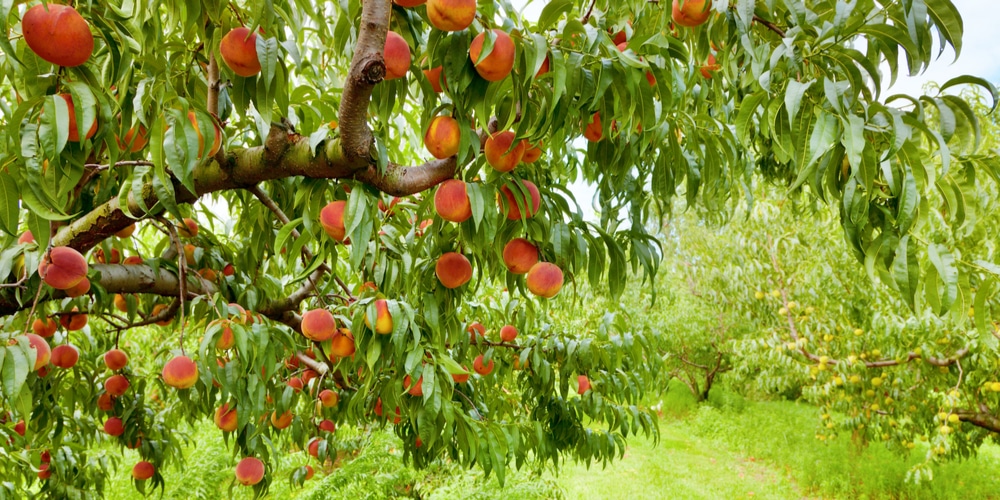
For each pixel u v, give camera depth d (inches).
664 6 43.4
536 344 92.3
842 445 327.0
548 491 145.3
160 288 73.7
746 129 39.1
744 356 282.2
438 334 58.5
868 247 41.0
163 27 57.3
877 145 39.1
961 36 36.4
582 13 51.4
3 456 81.0
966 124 38.5
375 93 44.8
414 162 107.0
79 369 95.9
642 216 67.7
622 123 38.9
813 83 37.3
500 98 41.4
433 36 37.2
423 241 57.6
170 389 119.3
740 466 329.7
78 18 31.5
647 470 308.8
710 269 299.0
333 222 43.9
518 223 52.0
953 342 189.2
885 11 37.1
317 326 62.5
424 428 57.5
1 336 45.2
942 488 263.4
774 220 224.4
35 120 31.4
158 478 104.0
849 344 221.6
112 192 65.0
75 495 99.3
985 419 203.0
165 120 35.8
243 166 48.2
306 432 108.3
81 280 59.0
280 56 42.0
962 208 40.1
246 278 87.6
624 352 93.1
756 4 41.8
